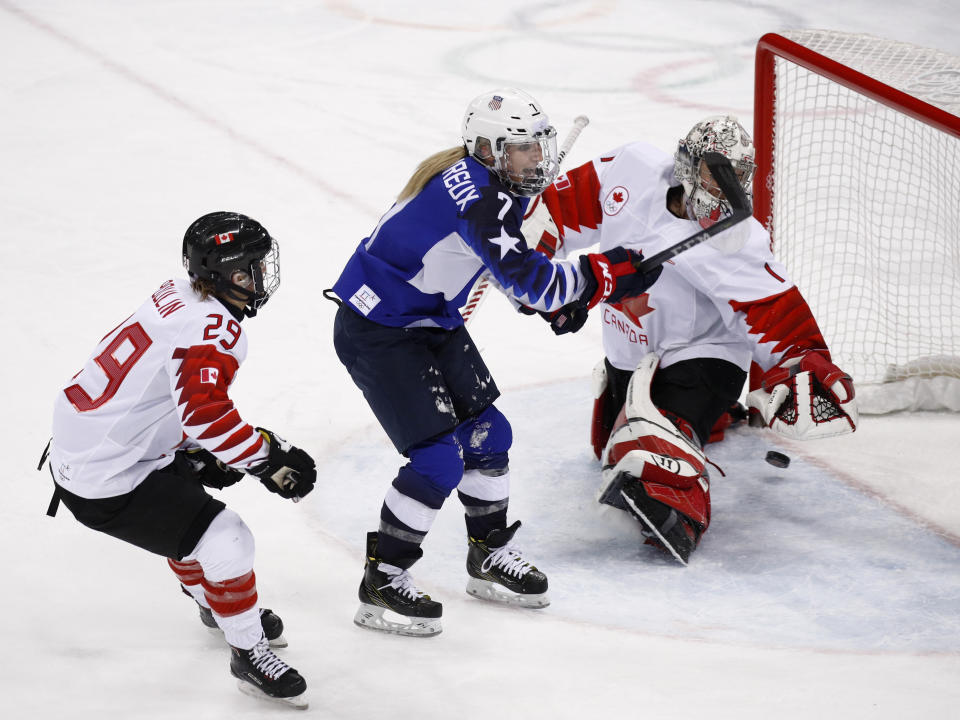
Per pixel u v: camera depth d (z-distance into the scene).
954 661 11.26
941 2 44.84
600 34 41.47
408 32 41.25
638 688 10.51
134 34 39.72
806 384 14.05
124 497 10.30
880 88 15.95
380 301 11.80
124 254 23.27
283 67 37.03
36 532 13.74
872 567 13.39
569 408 17.88
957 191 22.86
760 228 14.54
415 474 11.65
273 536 13.94
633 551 13.95
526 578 12.40
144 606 12.34
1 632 11.54
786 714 9.97
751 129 31.97
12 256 22.92
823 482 15.57
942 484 15.41
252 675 10.31
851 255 23.73
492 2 45.19
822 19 43.12
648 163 14.47
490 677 10.79
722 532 14.35
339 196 27.05
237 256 10.21
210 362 9.97
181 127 31.38
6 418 16.59
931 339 19.73
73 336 19.50
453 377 12.25
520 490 15.43
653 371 14.41
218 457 10.23
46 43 38.28
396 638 11.76
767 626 12.08
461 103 34.12
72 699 10.36
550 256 15.25
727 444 16.80
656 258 11.90
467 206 11.23
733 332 14.74
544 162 11.64
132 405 10.06
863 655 11.40
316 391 18.12
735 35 41.41
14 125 31.02
